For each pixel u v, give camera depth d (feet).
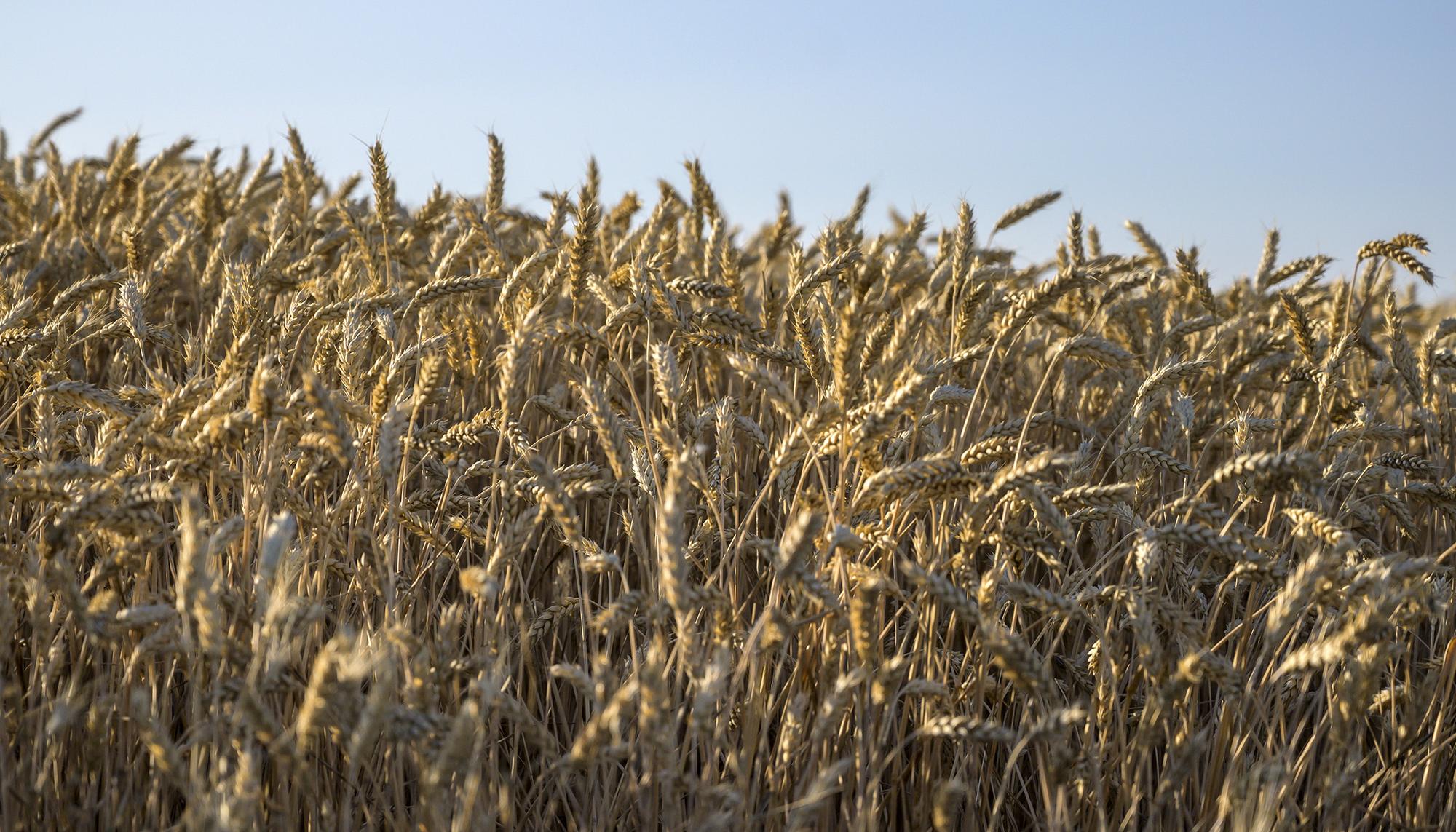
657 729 7.22
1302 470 7.99
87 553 11.47
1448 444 14.51
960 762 9.81
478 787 8.82
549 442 14.84
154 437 8.63
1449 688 10.46
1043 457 7.97
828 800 9.30
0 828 8.03
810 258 16.84
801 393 14.84
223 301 12.46
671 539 7.50
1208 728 9.95
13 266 18.72
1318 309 18.89
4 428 11.92
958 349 12.72
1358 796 9.98
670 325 13.85
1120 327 17.15
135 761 9.11
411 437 9.63
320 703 6.02
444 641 8.21
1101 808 8.57
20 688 9.52
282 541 6.28
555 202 16.72
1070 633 12.35
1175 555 11.44
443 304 14.85
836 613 8.21
